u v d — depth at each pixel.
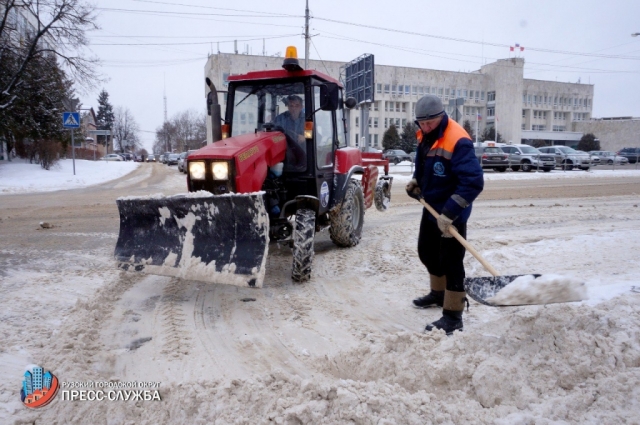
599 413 2.32
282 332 3.83
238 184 4.62
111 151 92.19
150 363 3.28
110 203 12.25
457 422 2.34
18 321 3.92
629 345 2.74
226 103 5.96
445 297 3.74
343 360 3.15
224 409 2.47
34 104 25.91
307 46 27.30
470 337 3.04
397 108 61.81
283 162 5.63
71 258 6.12
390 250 6.59
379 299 4.63
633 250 5.89
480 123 66.38
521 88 64.81
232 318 4.14
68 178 20.56
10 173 21.41
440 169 3.72
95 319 4.00
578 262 5.42
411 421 2.29
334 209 6.36
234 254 4.26
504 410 2.43
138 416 2.57
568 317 3.14
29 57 21.27
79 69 21.38
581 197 13.00
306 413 2.34
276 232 5.29
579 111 76.06
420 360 2.91
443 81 63.62
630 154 38.34
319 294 4.79
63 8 20.34
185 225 4.53
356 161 6.95
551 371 2.69
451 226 3.51
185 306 4.44
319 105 5.79
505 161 25.92
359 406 2.35
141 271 4.58
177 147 89.38
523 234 7.35
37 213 10.39
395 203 12.39
